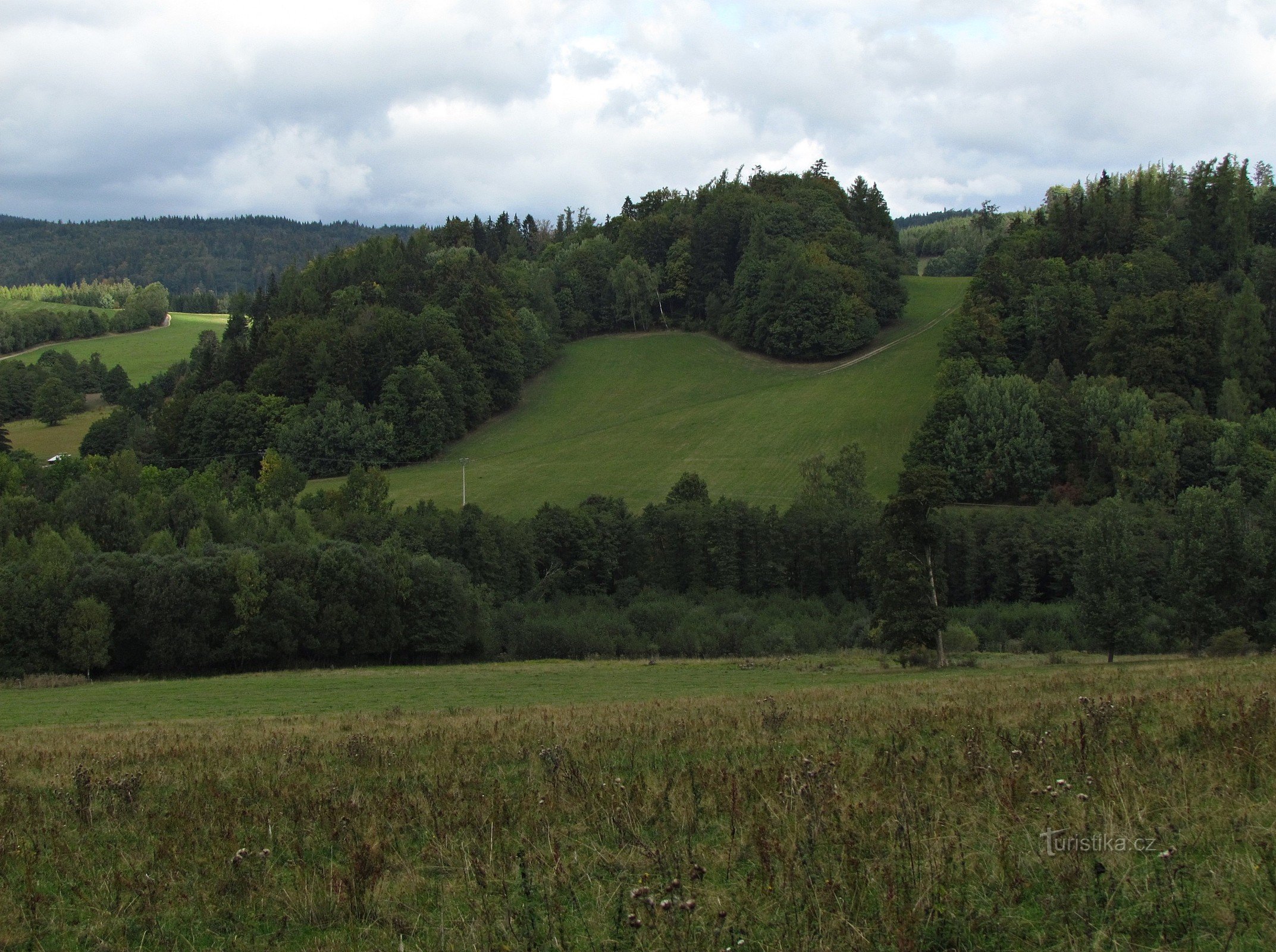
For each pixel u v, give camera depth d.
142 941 8.90
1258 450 97.62
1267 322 121.81
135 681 61.38
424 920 8.86
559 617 80.81
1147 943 7.44
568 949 7.92
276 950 8.63
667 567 92.94
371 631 70.69
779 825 10.44
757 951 7.66
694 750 16.48
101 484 88.12
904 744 14.59
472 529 88.81
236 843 11.58
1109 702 16.03
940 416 112.62
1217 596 55.25
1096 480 104.12
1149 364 115.38
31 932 9.14
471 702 40.38
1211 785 10.46
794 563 90.50
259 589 67.50
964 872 8.70
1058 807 10.19
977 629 73.62
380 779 15.55
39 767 18.67
